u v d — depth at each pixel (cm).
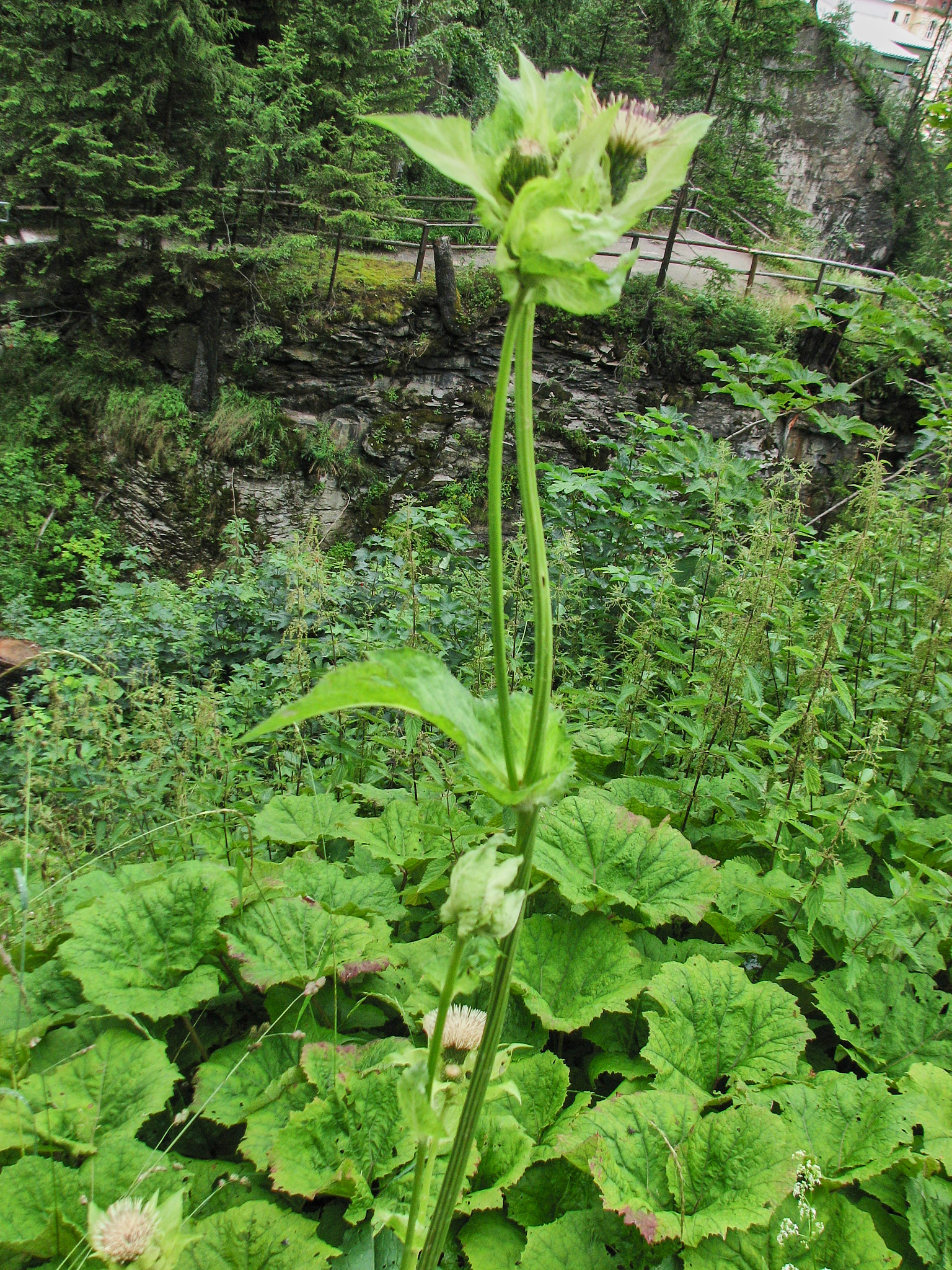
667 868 216
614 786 271
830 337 1059
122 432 1156
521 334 70
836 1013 201
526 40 1630
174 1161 158
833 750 281
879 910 206
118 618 637
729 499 427
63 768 306
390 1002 188
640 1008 198
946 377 559
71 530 1130
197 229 1113
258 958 188
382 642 405
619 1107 159
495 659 71
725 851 257
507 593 402
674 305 1171
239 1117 166
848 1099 171
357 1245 146
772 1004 188
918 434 516
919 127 2133
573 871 215
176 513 1161
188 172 1113
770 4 1075
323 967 174
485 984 193
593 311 65
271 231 1190
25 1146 151
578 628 443
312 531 398
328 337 1152
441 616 464
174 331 1177
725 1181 148
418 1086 71
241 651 635
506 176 67
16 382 1191
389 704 69
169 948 191
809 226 1967
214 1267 134
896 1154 156
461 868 66
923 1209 152
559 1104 169
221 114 1108
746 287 1279
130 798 284
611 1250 148
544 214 61
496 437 69
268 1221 139
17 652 614
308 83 1153
